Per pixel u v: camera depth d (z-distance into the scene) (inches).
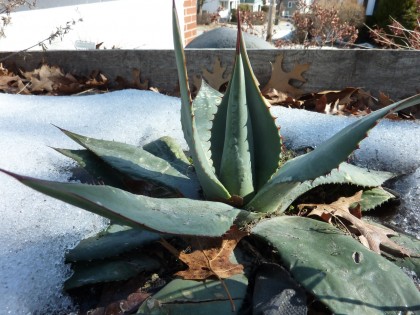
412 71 33.8
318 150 16.2
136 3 82.0
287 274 15.5
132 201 13.6
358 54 34.8
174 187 19.8
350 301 13.7
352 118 31.1
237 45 16.1
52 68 42.1
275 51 36.9
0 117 31.6
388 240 17.9
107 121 30.9
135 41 82.9
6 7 44.5
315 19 78.8
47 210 20.5
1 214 20.0
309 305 15.3
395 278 14.6
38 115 32.3
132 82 41.6
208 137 21.9
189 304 14.1
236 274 15.4
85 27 65.8
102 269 16.4
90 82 41.4
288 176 16.3
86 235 19.1
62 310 16.4
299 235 16.8
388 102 33.7
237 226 17.5
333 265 15.0
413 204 22.5
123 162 20.2
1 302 15.9
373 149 26.6
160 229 12.8
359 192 20.9
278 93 36.8
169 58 39.9
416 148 26.3
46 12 57.4
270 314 13.6
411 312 13.5
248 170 18.4
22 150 26.2
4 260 17.4
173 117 31.5
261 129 18.3
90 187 12.1
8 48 50.4
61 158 25.9
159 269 17.0
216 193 18.0
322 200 22.0
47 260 17.7
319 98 35.9
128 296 15.7
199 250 16.5
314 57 36.0
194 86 39.9
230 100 17.1
